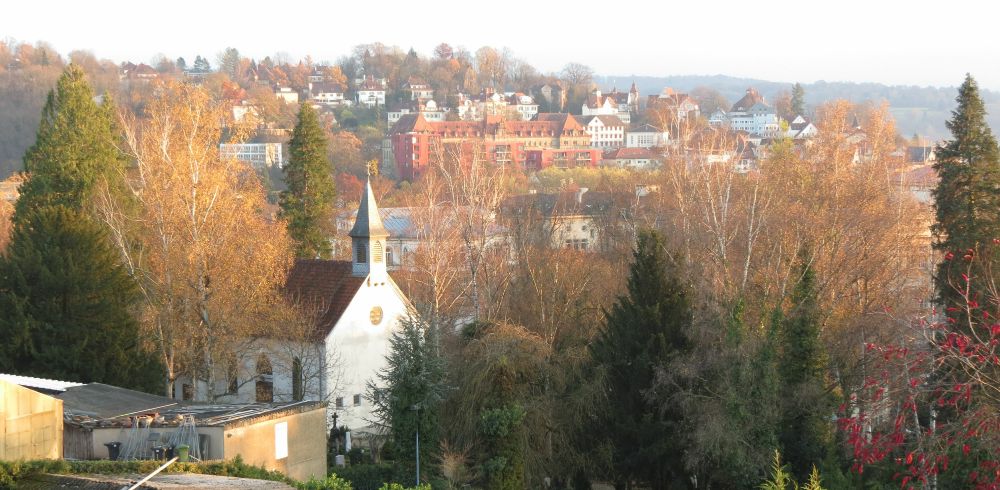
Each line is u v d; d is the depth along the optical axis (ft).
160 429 122.31
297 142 274.98
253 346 204.95
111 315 181.06
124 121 200.44
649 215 278.26
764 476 145.18
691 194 225.76
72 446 120.26
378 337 215.51
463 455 154.71
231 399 214.48
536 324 197.98
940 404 79.46
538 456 158.92
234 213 188.34
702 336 160.04
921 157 537.24
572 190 392.88
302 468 135.74
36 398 114.21
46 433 115.14
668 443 157.38
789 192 239.50
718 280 190.19
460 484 150.30
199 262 180.34
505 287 214.28
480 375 157.89
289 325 193.36
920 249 218.59
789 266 191.31
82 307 178.29
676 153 250.37
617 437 164.76
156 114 193.88
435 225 227.20
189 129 190.80
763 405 148.56
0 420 110.52
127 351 183.32
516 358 162.71
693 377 156.04
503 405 154.92
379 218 215.51
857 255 197.16
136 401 132.98
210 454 123.34
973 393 77.56
